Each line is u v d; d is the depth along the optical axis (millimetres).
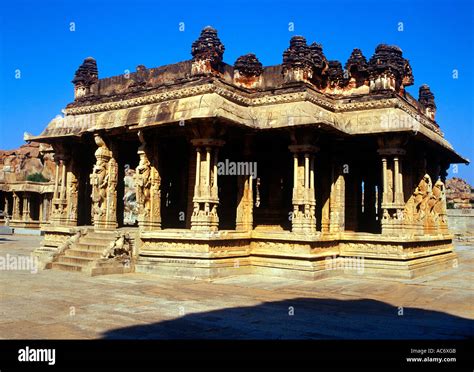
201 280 16938
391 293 14844
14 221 57594
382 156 20094
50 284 15125
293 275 18188
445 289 15859
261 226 22594
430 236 22375
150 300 12594
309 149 18656
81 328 9297
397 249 19188
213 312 11109
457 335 9164
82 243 20156
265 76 21109
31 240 39625
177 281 16578
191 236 17672
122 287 14844
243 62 20953
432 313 11555
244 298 13328
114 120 20547
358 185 26703
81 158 25000
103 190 21375
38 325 9500
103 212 21281
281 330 9398
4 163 95875
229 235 18344
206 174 17938
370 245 19828
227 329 9406
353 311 11656
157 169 19969
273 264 18828
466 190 103938
